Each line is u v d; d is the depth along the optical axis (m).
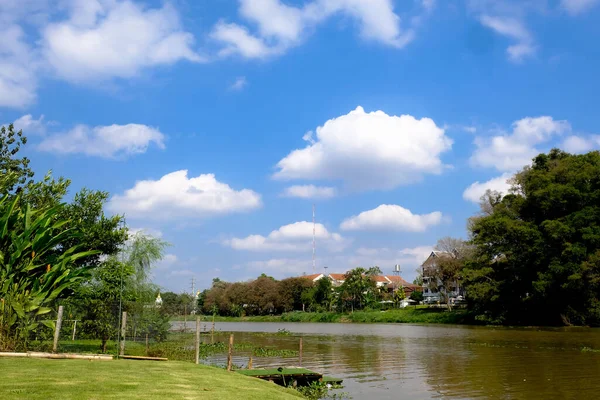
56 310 18.02
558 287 61.44
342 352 32.69
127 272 22.77
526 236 64.88
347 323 96.50
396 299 123.56
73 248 18.09
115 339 21.89
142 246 32.72
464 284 75.62
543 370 23.05
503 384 19.31
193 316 80.69
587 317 61.00
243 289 134.75
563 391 17.73
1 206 17.16
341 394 17.44
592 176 63.44
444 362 26.72
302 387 18.16
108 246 27.11
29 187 24.97
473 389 18.30
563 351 31.81
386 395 17.27
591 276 57.22
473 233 82.19
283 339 46.28
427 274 98.56
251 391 11.48
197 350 17.02
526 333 50.84
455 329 62.22
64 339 20.52
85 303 21.55
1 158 28.67
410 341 42.31
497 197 83.19
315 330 65.88
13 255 16.08
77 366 12.49
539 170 71.44
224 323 106.50
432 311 95.19
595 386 18.69
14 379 9.94
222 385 11.76
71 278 17.61
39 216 17.53
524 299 66.69
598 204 62.84
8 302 15.39
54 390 9.05
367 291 118.56
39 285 16.42
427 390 18.20
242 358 28.59
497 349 33.75
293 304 131.50
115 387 9.85
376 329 66.62
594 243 58.53
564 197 64.19
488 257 72.62
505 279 70.69
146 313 31.36
